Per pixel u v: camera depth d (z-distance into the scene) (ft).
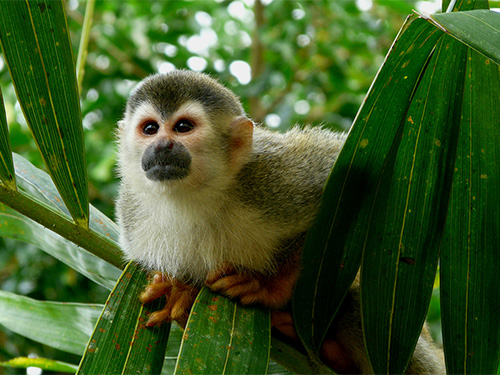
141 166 2.11
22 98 1.82
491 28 1.69
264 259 2.05
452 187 1.85
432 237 1.85
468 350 1.84
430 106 1.83
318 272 1.89
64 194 1.87
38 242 2.03
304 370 1.92
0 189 1.87
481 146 1.83
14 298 2.08
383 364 1.86
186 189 2.09
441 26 1.69
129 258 2.03
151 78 2.16
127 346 1.85
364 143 1.84
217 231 2.09
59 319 2.06
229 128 2.13
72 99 1.83
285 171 2.10
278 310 2.02
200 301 1.87
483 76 1.81
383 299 1.86
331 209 1.87
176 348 2.02
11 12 1.81
